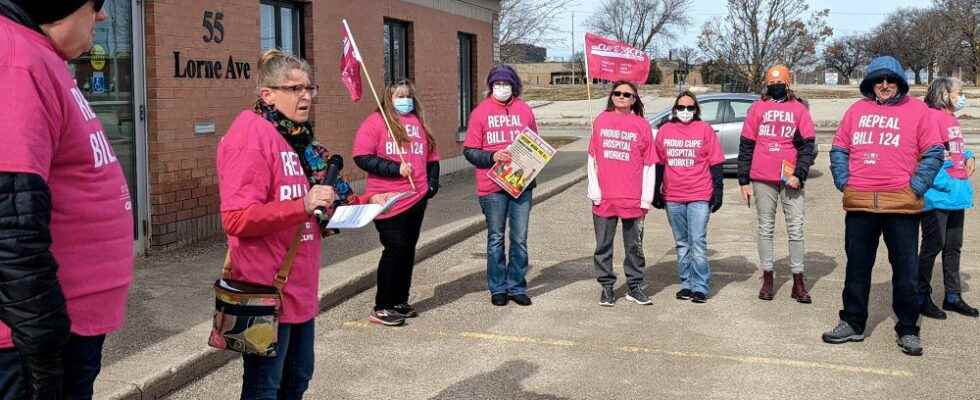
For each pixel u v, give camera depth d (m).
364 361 5.57
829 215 11.53
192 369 5.05
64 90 2.39
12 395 2.39
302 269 3.39
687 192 7.01
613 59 7.42
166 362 4.93
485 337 6.09
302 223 3.15
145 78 7.86
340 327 6.32
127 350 5.14
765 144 7.03
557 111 43.88
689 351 5.77
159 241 8.04
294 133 3.39
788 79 6.98
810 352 5.75
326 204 3.07
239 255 3.24
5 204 2.15
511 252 6.97
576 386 5.11
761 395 4.97
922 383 5.15
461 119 15.62
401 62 13.16
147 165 7.93
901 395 4.96
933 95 6.54
